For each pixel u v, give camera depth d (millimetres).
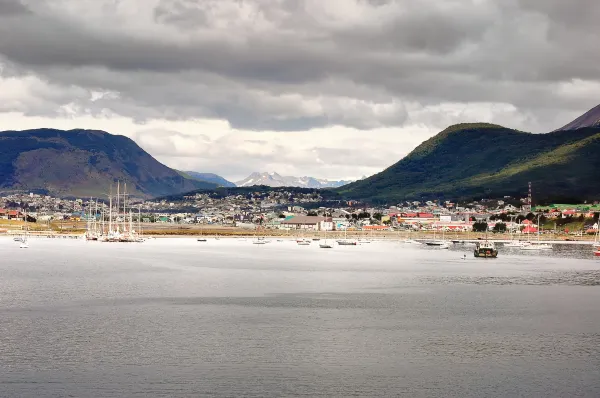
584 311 118625
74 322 103938
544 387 72875
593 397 69938
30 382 72750
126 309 116812
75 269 196375
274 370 77938
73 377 74562
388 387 72438
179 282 160375
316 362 81438
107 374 75750
